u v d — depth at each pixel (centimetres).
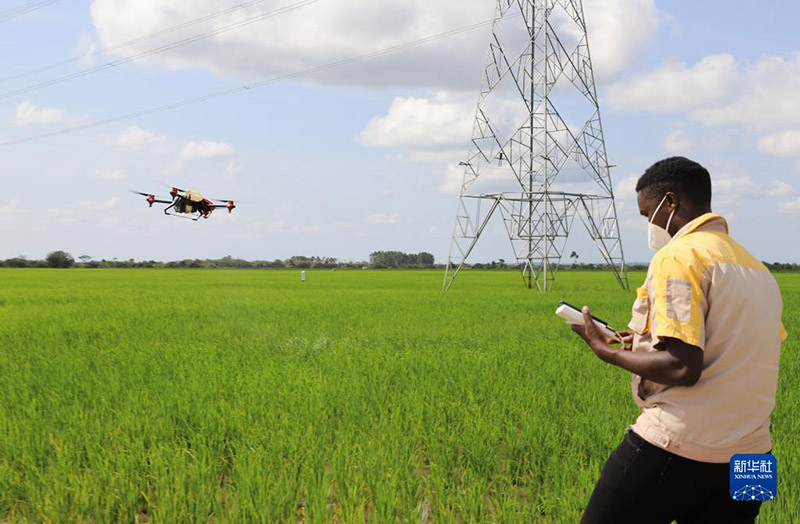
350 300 2827
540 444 597
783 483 480
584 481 494
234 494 493
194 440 605
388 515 446
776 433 631
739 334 250
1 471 525
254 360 1070
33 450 588
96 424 652
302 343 1312
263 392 778
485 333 1520
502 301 2738
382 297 3091
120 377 930
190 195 2755
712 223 268
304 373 922
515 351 1197
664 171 276
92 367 1036
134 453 563
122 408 736
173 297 3075
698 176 272
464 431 633
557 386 862
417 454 609
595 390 823
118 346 1298
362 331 1557
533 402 747
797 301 2775
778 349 261
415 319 1883
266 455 549
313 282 5628
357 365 1009
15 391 834
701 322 246
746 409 251
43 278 6216
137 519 482
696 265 251
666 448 256
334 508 492
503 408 718
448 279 6512
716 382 250
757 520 425
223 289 4059
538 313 2109
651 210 283
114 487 493
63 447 583
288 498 480
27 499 499
